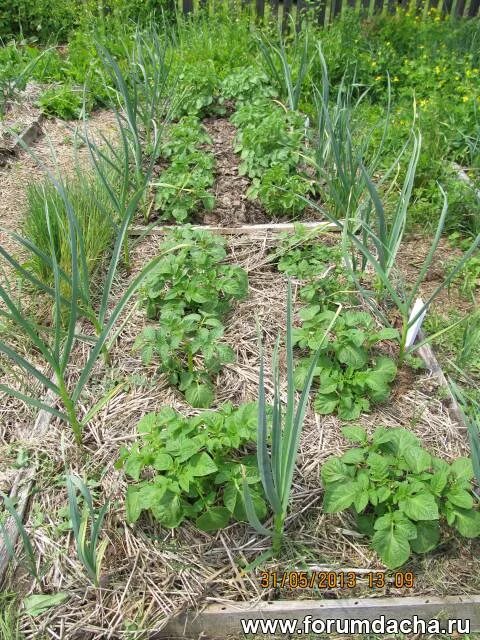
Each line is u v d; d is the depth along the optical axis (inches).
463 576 74.4
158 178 143.3
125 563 73.4
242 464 75.7
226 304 107.5
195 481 72.4
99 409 89.8
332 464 78.1
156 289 102.2
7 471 81.8
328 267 118.0
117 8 242.7
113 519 77.0
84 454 84.5
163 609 69.7
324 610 70.8
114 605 69.9
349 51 212.1
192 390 91.3
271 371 97.7
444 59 214.2
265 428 62.4
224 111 179.8
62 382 78.1
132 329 104.3
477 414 88.2
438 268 127.3
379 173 151.9
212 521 73.4
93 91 186.5
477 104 177.3
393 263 104.0
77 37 223.1
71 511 63.4
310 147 154.6
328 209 135.2
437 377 98.3
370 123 173.0
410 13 257.9
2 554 72.0
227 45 221.0
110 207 125.3
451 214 136.3
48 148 160.9
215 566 73.8
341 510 73.5
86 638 67.7
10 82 184.9
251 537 76.2
